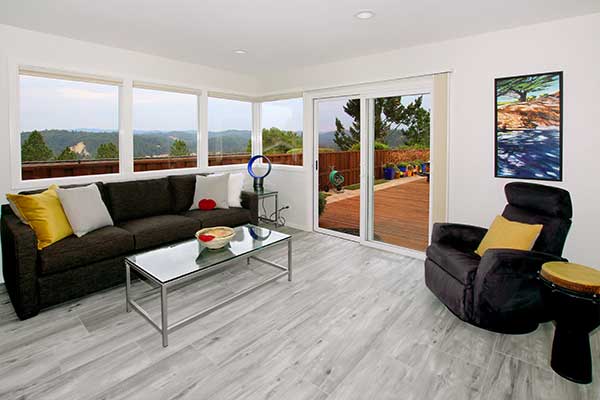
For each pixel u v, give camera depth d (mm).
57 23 3014
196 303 2793
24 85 3305
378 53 3965
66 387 1824
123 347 2186
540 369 1982
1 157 3088
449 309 2576
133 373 1939
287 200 5270
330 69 4465
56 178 3457
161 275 2316
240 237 3240
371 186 4285
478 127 3336
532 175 3090
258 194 4656
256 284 3141
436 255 2785
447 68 3436
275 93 5172
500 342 2254
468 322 2402
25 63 3168
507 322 2307
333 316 2584
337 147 4625
